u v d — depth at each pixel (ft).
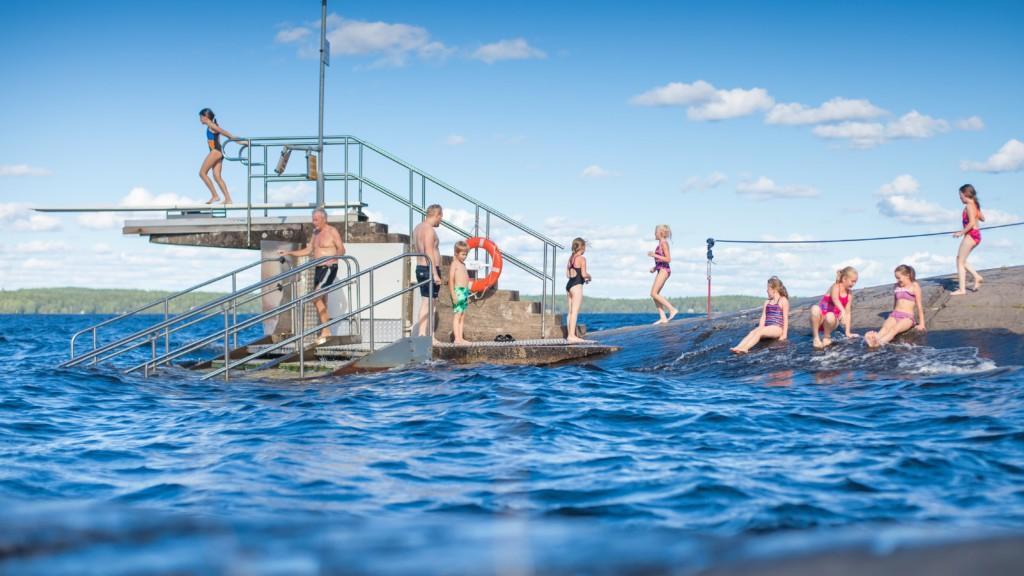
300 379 43.29
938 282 52.60
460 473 20.31
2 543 4.22
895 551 4.03
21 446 24.23
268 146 55.06
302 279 52.06
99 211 56.70
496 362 48.29
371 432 26.61
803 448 23.45
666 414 30.01
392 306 50.67
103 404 33.83
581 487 18.71
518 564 3.84
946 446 23.11
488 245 52.49
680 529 15.29
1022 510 16.57
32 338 110.63
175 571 3.78
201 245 56.75
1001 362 38.47
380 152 53.98
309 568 3.81
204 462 21.72
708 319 58.08
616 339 56.18
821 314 45.16
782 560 3.90
